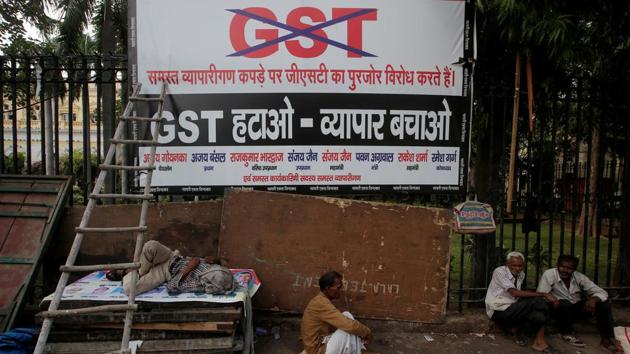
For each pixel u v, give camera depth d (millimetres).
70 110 4617
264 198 4465
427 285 4473
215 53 4441
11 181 4496
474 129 5016
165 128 4477
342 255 4461
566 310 4371
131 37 4406
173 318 3453
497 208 4867
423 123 4594
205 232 4574
